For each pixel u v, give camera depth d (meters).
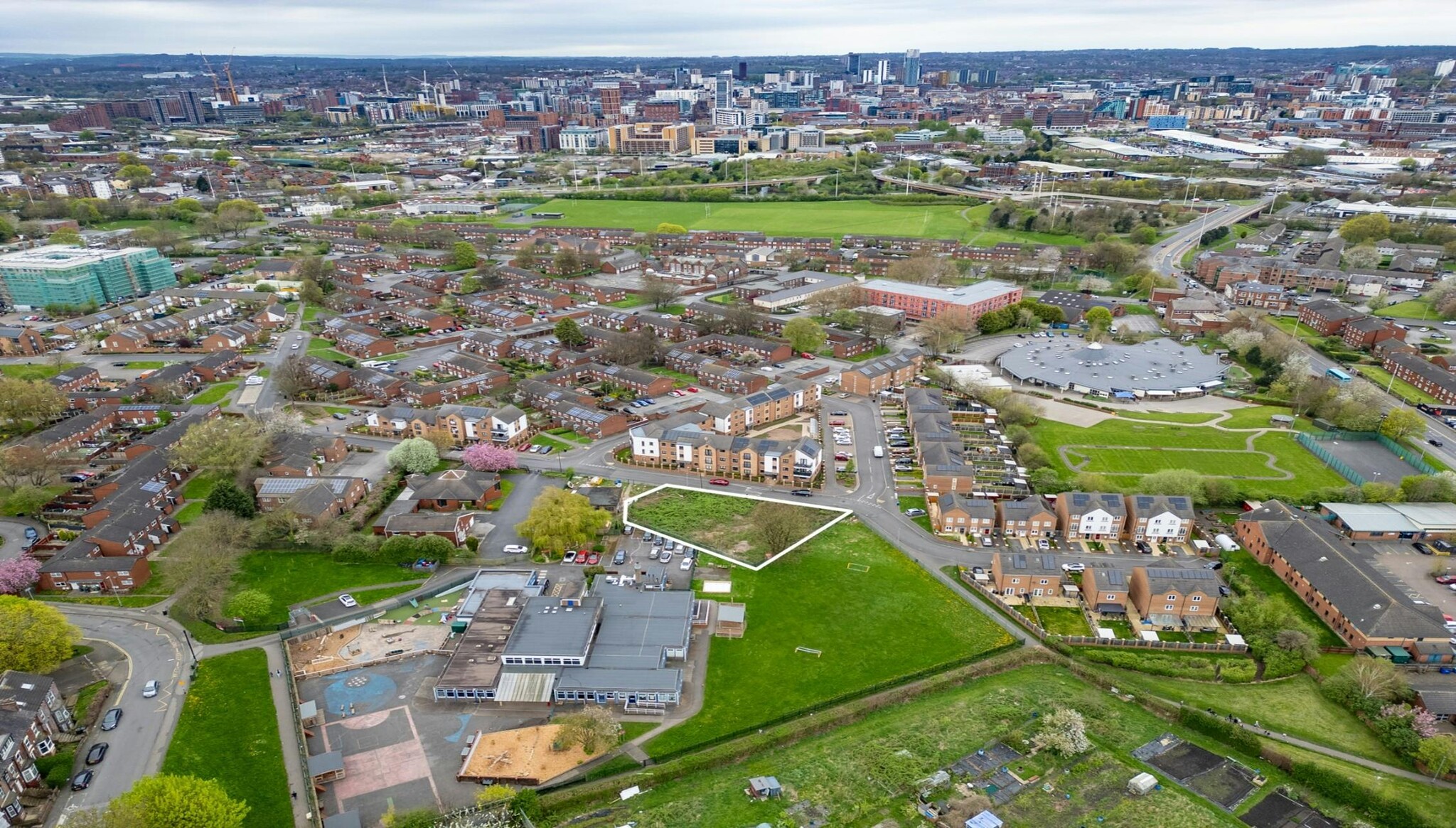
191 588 140.62
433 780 109.69
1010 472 194.38
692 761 111.38
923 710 122.38
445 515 168.12
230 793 105.62
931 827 101.44
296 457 189.00
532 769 110.69
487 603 142.50
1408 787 107.62
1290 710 122.69
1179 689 127.25
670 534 169.75
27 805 102.50
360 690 126.38
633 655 129.00
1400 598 136.50
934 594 150.25
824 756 113.25
